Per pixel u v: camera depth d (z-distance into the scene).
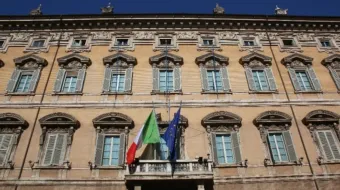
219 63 28.64
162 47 29.75
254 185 21.48
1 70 27.67
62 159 22.38
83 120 24.30
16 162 22.03
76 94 25.91
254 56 28.95
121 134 23.64
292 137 23.94
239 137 23.72
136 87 26.55
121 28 31.16
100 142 23.12
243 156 22.78
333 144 23.73
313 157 22.95
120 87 26.81
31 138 23.27
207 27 31.50
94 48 29.53
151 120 22.78
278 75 28.03
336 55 29.66
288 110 25.52
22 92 26.05
